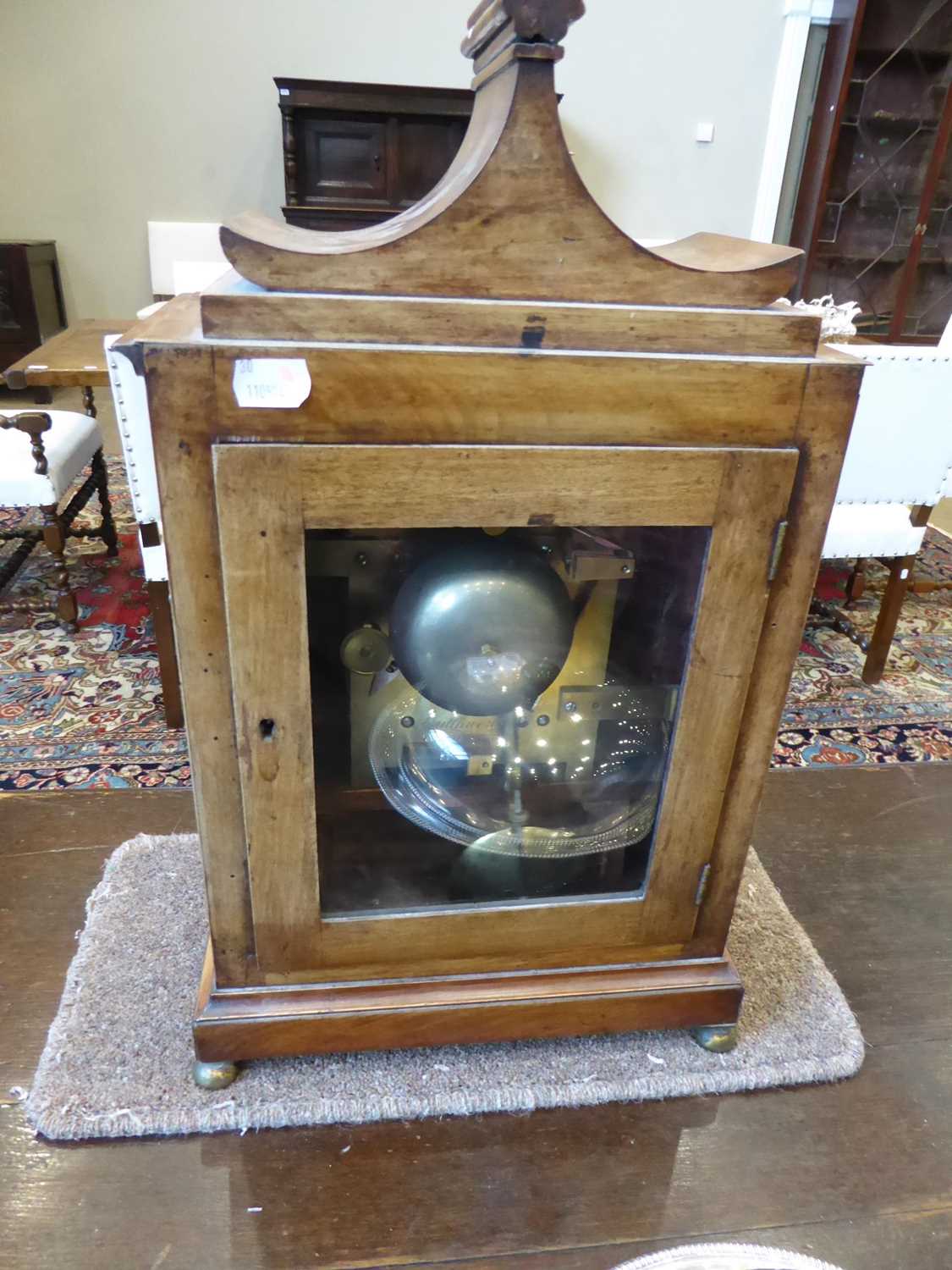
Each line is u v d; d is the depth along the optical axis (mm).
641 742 945
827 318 1992
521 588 822
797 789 1546
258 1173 866
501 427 697
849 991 1127
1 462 1922
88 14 3580
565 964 960
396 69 3801
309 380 657
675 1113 950
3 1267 779
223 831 823
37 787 1465
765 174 4168
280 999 912
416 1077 954
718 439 729
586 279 686
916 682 1989
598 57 3855
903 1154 920
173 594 716
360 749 938
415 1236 818
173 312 810
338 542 794
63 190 3898
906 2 3688
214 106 3791
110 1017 1009
